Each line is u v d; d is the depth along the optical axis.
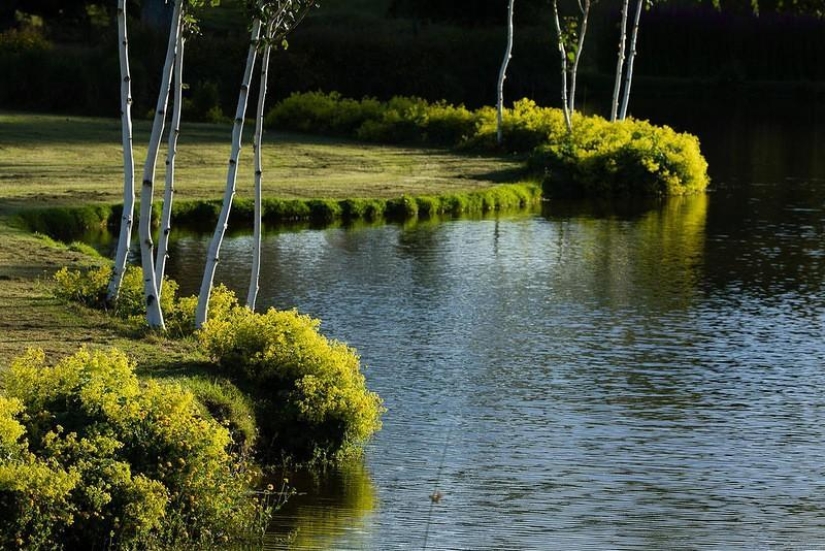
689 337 24.31
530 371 21.72
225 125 57.41
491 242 34.09
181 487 13.34
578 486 16.09
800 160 53.31
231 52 64.44
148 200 20.00
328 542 13.67
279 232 34.56
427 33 73.75
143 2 66.00
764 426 18.97
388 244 33.31
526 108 53.91
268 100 64.81
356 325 24.59
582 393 20.53
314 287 27.78
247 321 17.53
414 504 15.16
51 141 47.62
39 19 74.44
